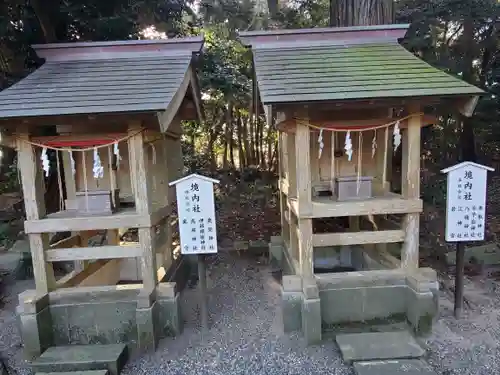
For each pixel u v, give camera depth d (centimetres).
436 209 745
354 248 546
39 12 578
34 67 632
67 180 427
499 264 551
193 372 330
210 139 1323
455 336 367
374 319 388
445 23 704
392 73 367
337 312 386
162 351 363
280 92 337
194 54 430
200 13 847
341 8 567
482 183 364
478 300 443
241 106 1116
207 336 385
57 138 363
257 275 566
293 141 459
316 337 360
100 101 344
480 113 778
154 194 495
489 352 340
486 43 714
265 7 991
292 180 465
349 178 388
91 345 370
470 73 763
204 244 366
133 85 371
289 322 383
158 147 492
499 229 655
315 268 555
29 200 368
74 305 378
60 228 368
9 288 547
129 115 337
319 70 375
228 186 1141
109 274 499
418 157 369
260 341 371
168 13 659
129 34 627
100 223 369
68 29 641
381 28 425
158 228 504
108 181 429
